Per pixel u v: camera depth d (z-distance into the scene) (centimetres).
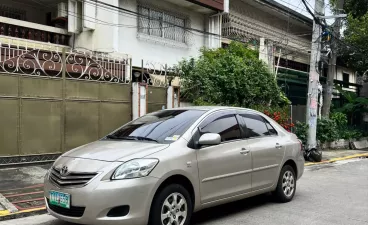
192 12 1661
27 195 698
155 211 462
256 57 1588
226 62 1306
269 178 647
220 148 559
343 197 752
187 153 508
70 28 1351
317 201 712
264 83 1373
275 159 659
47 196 494
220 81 1262
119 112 1106
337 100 2236
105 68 1111
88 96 1036
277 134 695
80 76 1027
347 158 1498
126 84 1122
